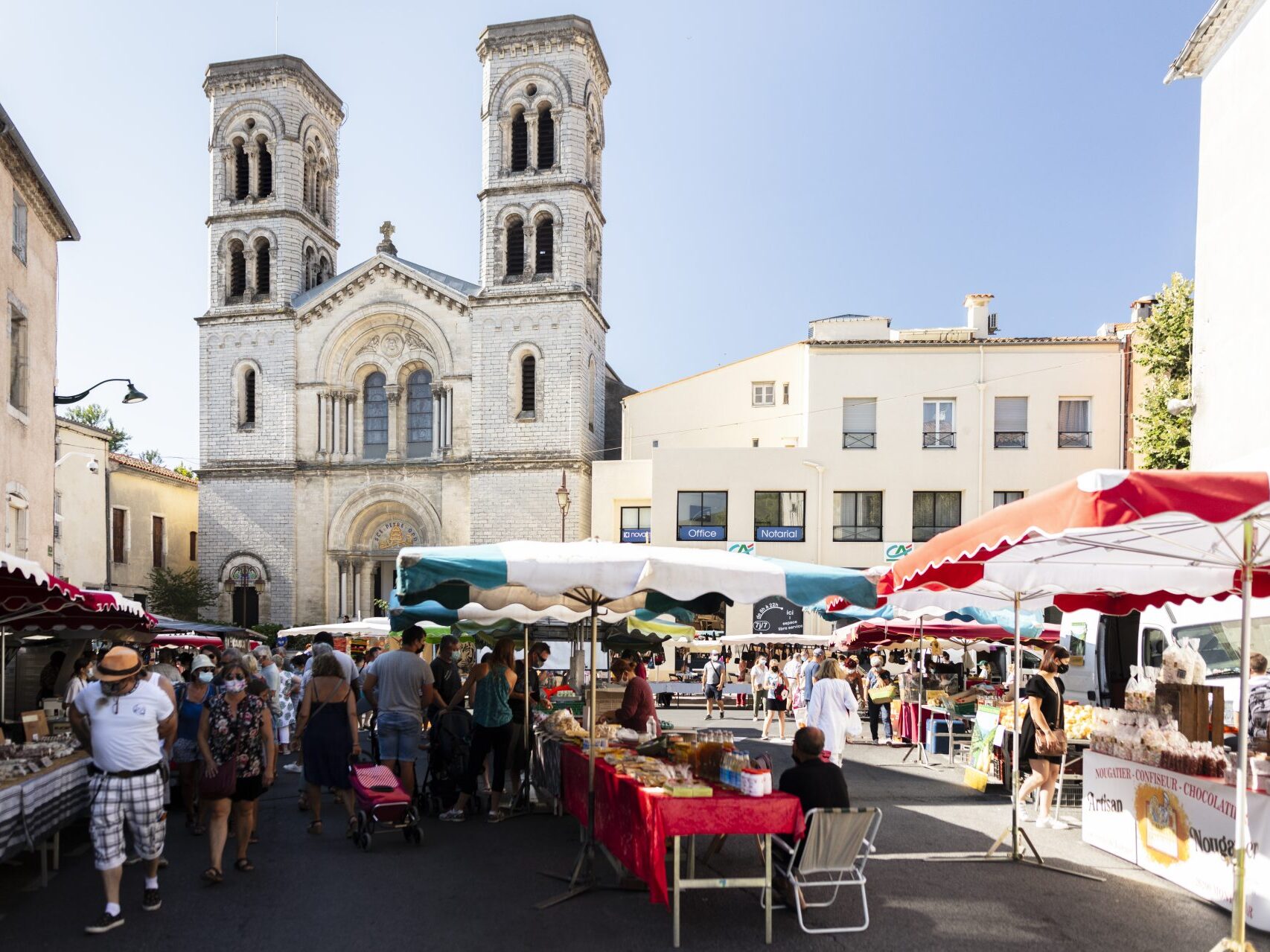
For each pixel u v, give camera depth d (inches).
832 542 1441.9
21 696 773.9
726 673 1357.0
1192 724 369.1
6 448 744.3
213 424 1859.0
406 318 1820.9
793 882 305.0
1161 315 1159.6
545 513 1696.6
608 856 359.3
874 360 1445.6
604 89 1971.0
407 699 467.2
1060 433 1409.9
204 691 445.4
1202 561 318.0
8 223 740.0
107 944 287.0
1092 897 345.1
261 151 1953.7
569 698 681.0
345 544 1797.5
